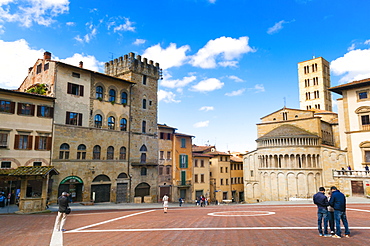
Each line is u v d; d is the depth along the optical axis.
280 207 34.94
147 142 60.84
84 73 50.06
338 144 81.44
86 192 48.00
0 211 31.19
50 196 43.25
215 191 85.75
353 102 54.88
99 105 52.00
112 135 53.53
